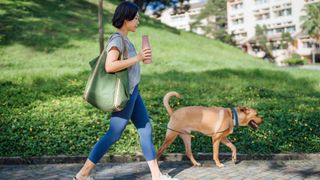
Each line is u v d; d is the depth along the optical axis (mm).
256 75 17938
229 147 6930
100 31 16812
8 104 10211
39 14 23109
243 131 8258
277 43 85562
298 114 10195
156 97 11773
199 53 23969
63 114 9375
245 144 7402
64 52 18609
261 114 10117
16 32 19609
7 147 6836
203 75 16766
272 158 6832
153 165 4723
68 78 14055
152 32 26188
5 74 13812
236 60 25141
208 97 12492
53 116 9164
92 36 21719
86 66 17078
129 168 6062
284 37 82312
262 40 84250
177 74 16625
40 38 19547
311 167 6281
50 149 6797
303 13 84750
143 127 4734
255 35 86562
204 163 6445
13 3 23859
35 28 20625
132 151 6820
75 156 6449
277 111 10680
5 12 22016
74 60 17797
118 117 4504
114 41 4402
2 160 6281
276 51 85000
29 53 17781
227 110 6230
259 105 11570
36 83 13164
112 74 4336
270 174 5766
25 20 21484
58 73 14539
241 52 32281
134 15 4609
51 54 18125
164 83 14312
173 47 23797
